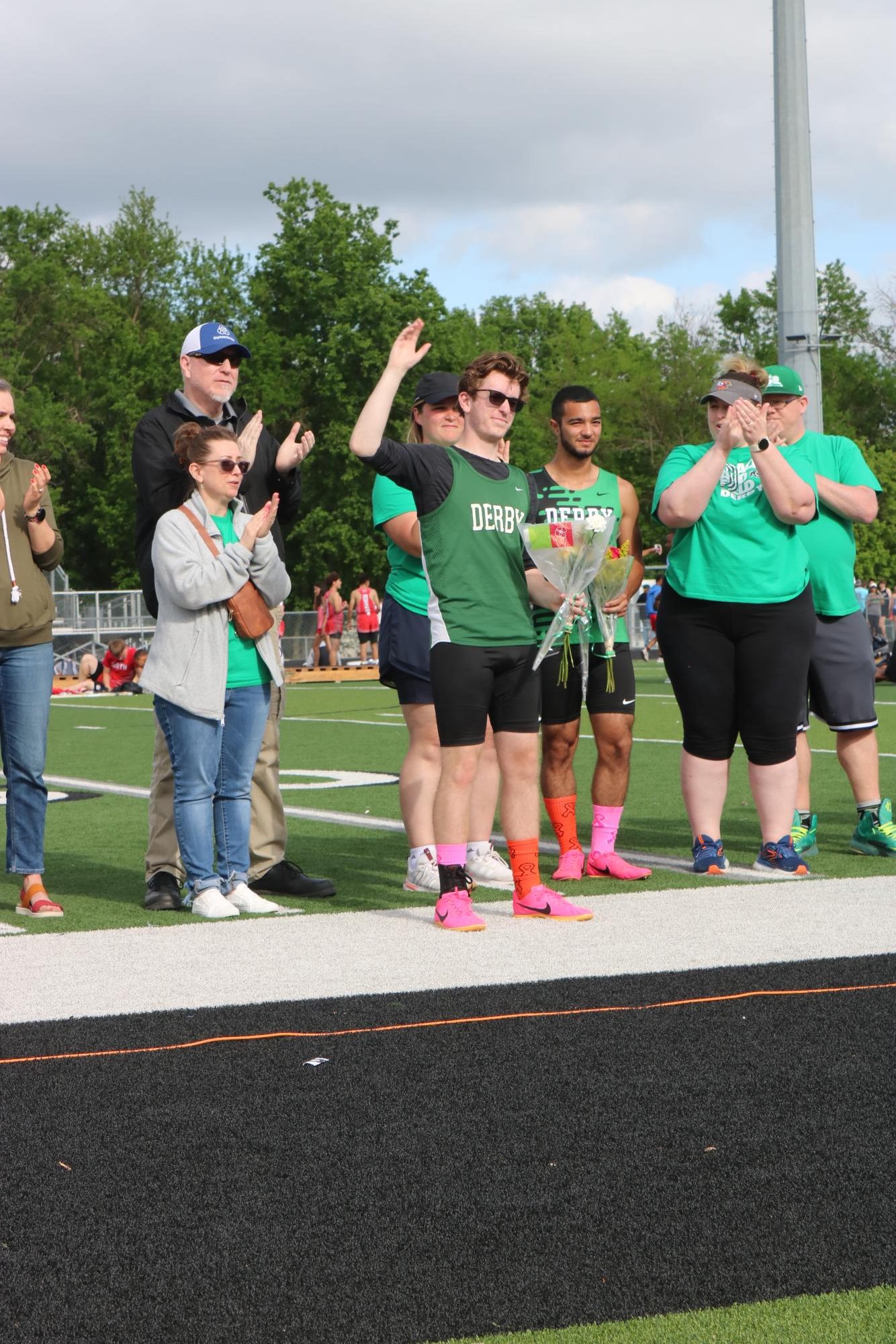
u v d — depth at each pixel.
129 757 13.91
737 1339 2.34
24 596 5.99
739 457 6.76
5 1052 3.99
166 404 6.39
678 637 6.82
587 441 6.73
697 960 4.93
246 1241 2.73
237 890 6.22
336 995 4.55
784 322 18.77
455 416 6.62
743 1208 2.85
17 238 70.94
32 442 64.25
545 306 84.25
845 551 7.26
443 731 5.65
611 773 6.83
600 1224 2.79
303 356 54.41
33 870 6.14
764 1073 3.69
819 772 11.02
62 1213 2.88
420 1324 2.41
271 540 6.17
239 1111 3.48
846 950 5.05
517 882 5.86
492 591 5.67
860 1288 2.51
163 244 76.25
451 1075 3.72
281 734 15.91
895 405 83.25
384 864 7.38
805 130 18.61
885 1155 3.11
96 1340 2.36
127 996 4.57
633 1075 3.69
